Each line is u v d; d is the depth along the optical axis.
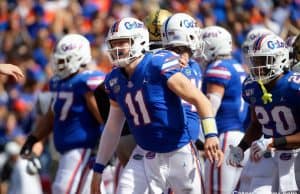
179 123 17.92
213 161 17.19
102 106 22.62
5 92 36.88
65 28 40.75
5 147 32.41
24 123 35.44
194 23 20.02
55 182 23.22
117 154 21.53
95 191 19.11
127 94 18.00
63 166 23.11
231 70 23.30
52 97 23.62
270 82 19.11
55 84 23.53
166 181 18.19
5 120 35.69
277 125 19.12
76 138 23.00
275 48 18.94
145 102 17.75
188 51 19.95
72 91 22.97
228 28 41.31
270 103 19.05
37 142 24.00
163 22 20.23
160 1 43.91
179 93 17.30
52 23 41.97
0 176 31.16
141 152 18.50
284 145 18.69
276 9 47.62
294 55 20.66
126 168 18.52
